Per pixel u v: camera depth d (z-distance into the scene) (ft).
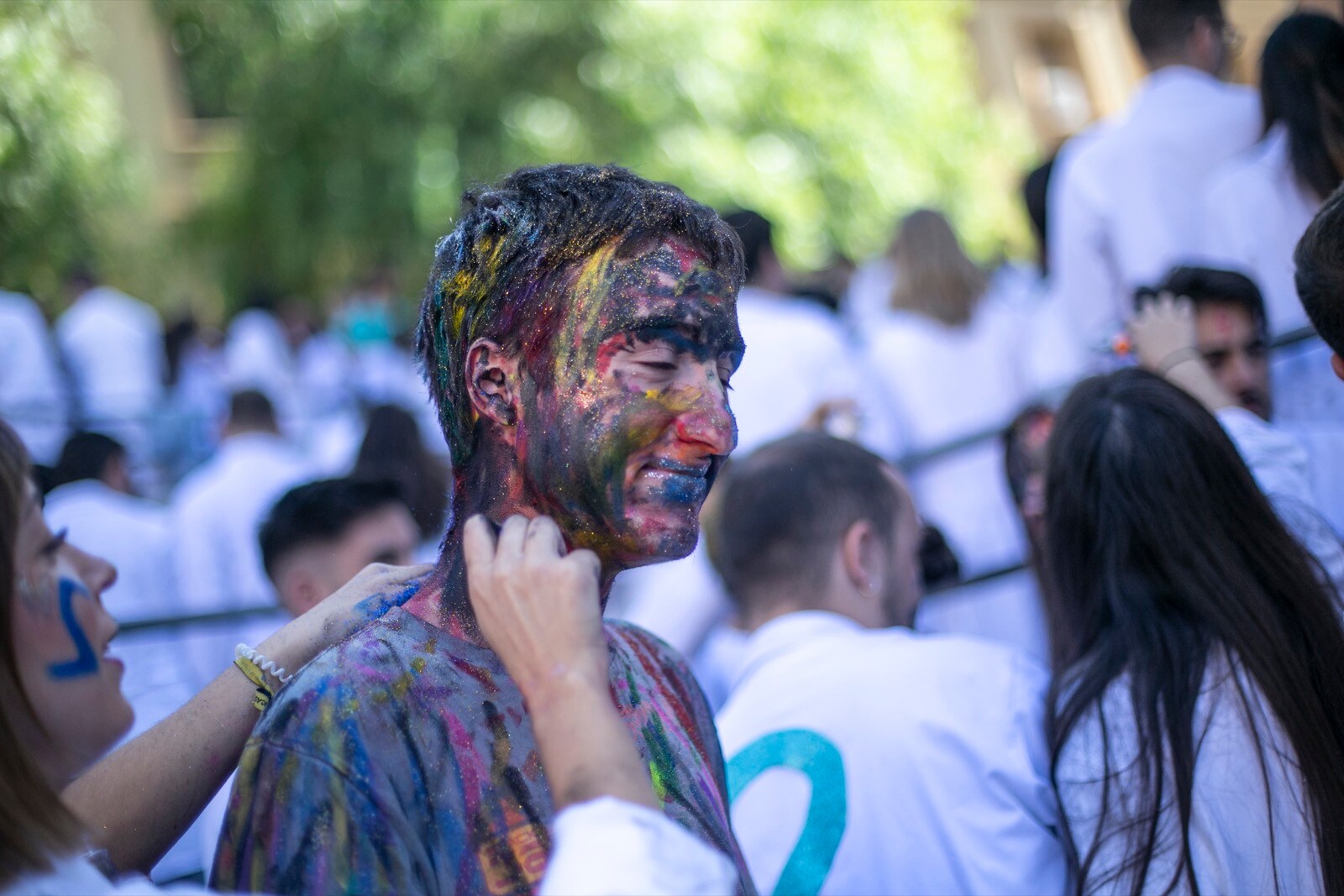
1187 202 12.38
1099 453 6.37
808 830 6.54
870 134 40.14
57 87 25.54
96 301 26.30
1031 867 6.25
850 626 7.32
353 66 39.42
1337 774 5.75
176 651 11.10
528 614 3.80
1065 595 6.58
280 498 8.59
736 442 4.23
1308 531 6.98
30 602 4.39
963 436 13.89
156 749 4.46
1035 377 13.67
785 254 38.06
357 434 19.49
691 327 4.18
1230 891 5.64
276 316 34.55
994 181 44.65
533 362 4.18
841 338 14.60
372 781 3.86
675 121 38.81
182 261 41.81
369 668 4.03
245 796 3.91
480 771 4.02
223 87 42.14
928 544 9.65
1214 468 6.25
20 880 3.56
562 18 39.24
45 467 12.94
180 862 7.69
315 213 40.55
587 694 3.69
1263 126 10.80
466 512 4.38
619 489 4.14
